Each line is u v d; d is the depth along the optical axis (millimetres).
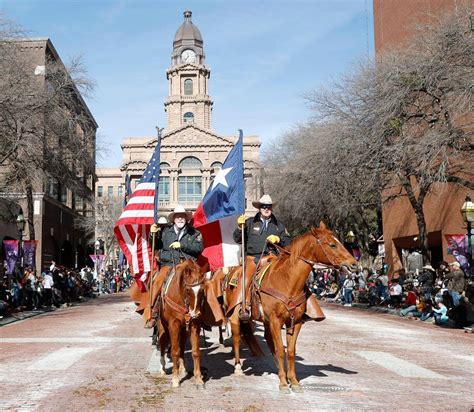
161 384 8602
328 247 7668
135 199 10461
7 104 23969
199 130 87250
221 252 10211
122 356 11625
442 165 19547
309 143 34594
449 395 8031
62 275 32312
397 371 9922
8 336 16078
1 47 24625
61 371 9922
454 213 31172
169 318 8422
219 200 10109
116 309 28219
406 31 37250
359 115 24844
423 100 22594
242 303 8719
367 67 26594
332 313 24891
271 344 9047
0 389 8484
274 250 9320
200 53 96812
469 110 19109
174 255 9594
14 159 27469
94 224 64875
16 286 25375
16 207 33438
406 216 38156
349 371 9820
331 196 31984
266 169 45438
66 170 30234
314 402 7422
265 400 7523
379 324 19547
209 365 10258
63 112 28219
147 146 87312
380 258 48469
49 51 45031
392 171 24609
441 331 17344
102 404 7441
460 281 18594
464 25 20203
